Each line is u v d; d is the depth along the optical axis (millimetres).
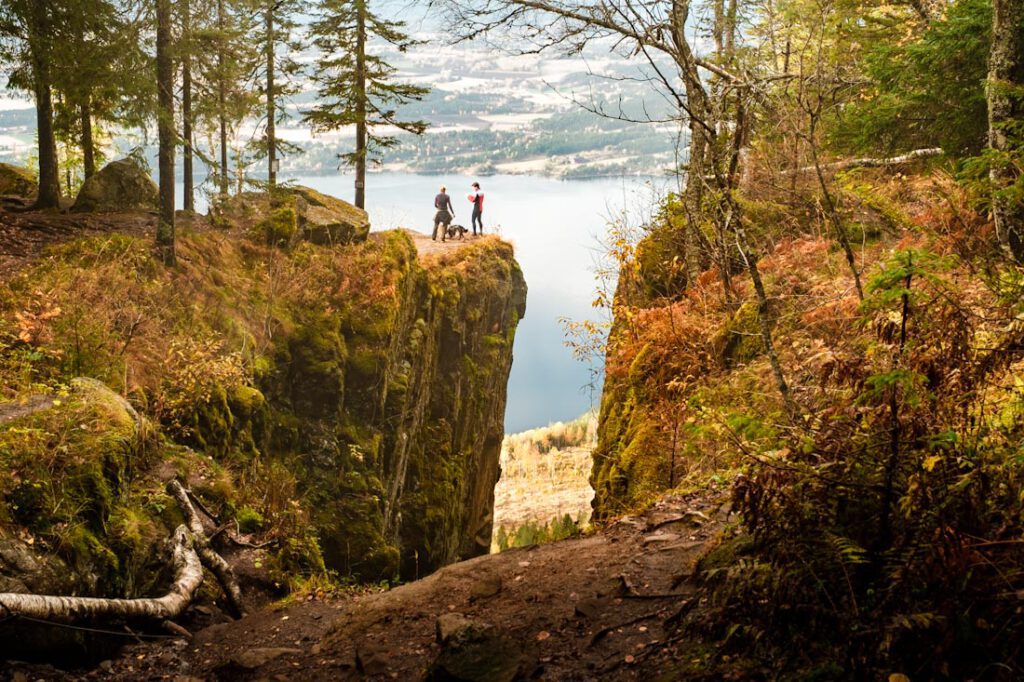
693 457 9133
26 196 24797
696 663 4125
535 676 4781
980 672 3195
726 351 10539
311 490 19359
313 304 21141
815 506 3932
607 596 5750
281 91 28234
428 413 28297
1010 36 7500
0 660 6031
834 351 5234
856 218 9766
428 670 4918
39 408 9242
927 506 3664
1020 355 4055
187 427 13969
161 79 17672
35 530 7219
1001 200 6145
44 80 20125
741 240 6586
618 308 13023
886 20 15492
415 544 26188
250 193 23312
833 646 3637
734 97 8250
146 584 8484
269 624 7859
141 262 17438
